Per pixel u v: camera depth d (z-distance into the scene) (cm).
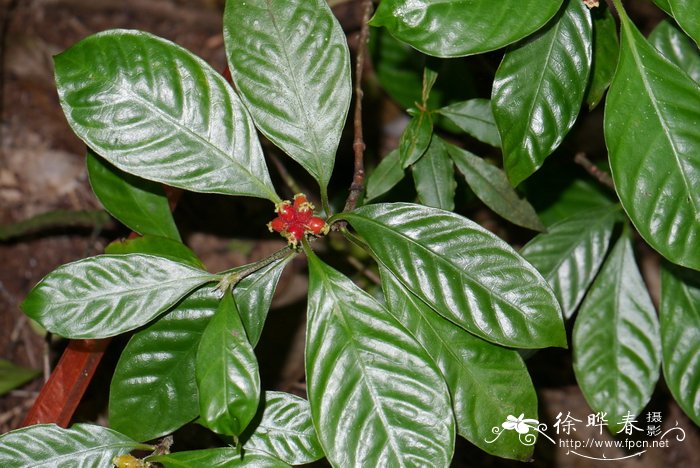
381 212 68
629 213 65
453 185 75
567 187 86
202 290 69
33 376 91
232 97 68
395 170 75
